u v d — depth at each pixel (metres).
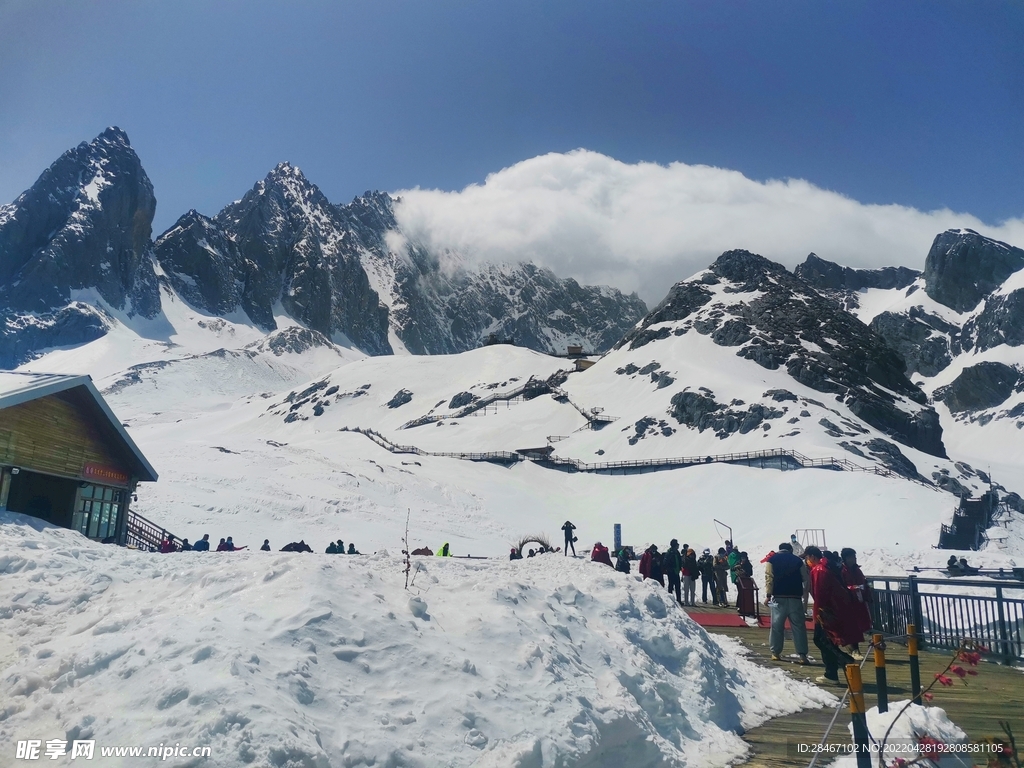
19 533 13.54
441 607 7.76
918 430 138.12
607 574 10.48
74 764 4.83
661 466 103.50
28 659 6.68
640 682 7.81
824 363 146.50
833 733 8.32
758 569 36.94
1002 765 4.84
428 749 5.53
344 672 6.05
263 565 7.98
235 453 70.19
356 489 66.88
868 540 59.03
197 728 4.90
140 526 33.28
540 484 99.88
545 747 5.89
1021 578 23.88
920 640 15.32
